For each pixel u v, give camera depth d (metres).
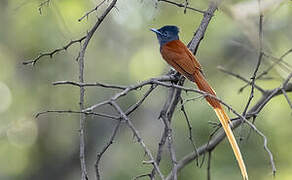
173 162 7.66
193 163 13.59
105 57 17.00
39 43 14.93
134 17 15.42
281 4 11.80
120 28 16.89
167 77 8.82
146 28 16.30
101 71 16.97
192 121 13.91
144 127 18.17
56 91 16.38
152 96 17.80
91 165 18.47
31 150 18.17
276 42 14.70
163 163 14.80
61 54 15.44
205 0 11.11
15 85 16.39
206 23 10.09
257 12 12.41
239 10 12.63
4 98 16.59
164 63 16.89
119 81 16.95
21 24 14.66
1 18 14.88
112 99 6.93
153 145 17.81
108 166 17.77
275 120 13.72
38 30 14.48
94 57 16.92
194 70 10.34
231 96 14.60
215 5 9.87
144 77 16.92
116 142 18.06
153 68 16.94
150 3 13.44
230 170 13.41
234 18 12.55
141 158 16.47
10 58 15.66
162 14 15.23
